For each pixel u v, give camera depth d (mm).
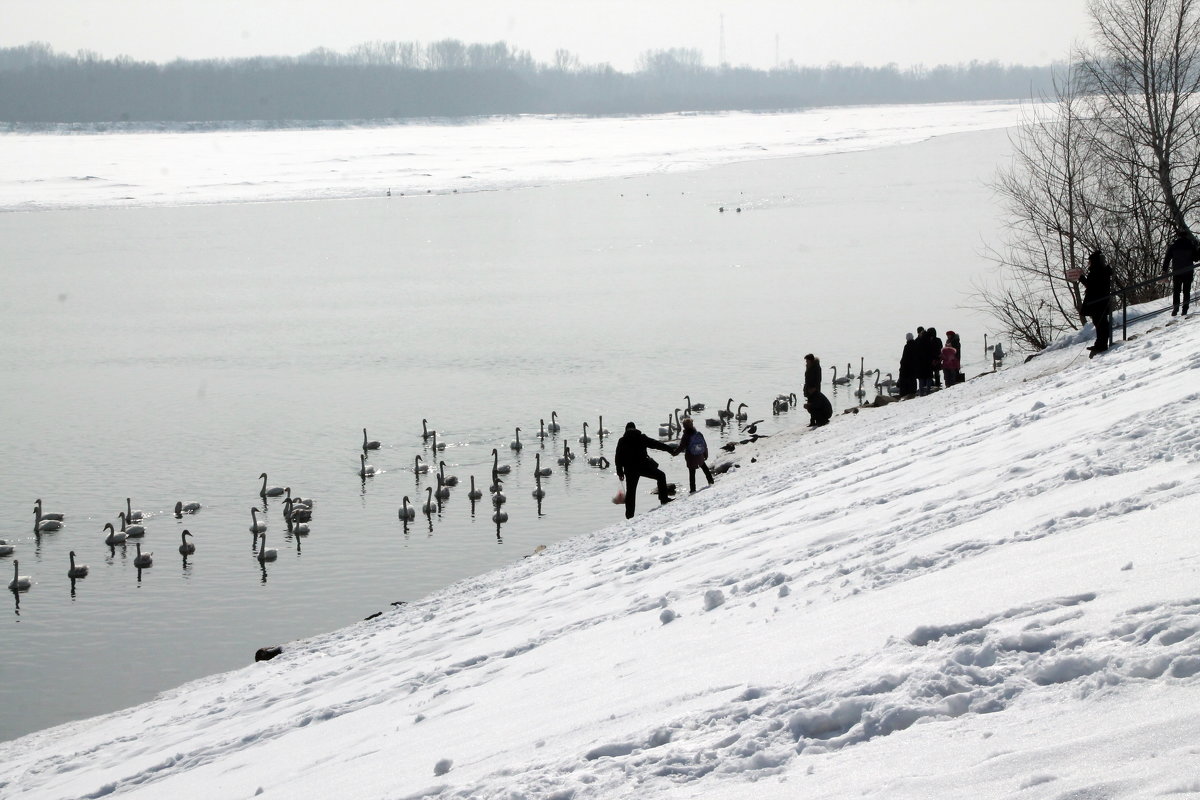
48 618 28531
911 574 8570
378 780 7934
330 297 77375
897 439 21109
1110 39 39031
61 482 40562
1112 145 39906
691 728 6254
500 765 6992
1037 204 44656
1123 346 23891
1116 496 8695
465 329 65625
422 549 33469
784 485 19797
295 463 42531
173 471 41688
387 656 14984
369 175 172375
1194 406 11891
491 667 11547
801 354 57531
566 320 67312
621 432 45531
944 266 80438
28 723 22406
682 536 17328
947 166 164875
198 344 63312
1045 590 6543
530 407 49438
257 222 121188
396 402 50688
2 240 108062
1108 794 3918
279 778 9625
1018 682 5328
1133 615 5594
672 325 65000
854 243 94438
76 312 73312
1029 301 52062
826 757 5230
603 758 6199
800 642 7496
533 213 126438
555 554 22438
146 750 13703
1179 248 27547
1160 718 4449
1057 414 15750
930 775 4586
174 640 26938
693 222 114250
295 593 30031
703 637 9102
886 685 5805
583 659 10094
